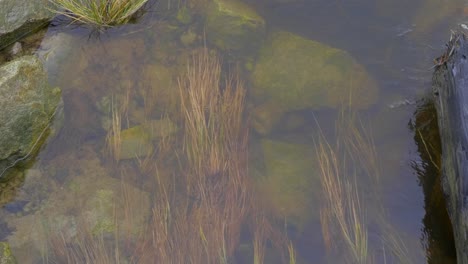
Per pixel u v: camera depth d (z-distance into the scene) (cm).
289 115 341
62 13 352
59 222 322
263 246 317
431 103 337
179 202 325
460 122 307
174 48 351
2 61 343
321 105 341
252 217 321
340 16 359
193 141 331
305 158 332
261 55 350
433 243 314
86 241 319
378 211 321
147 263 315
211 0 356
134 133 337
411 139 333
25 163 330
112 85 345
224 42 351
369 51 351
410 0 359
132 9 354
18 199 325
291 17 359
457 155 307
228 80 345
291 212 323
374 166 328
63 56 346
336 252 316
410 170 327
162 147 334
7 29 342
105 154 334
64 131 337
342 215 317
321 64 346
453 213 308
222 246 315
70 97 342
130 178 330
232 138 332
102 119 340
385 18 357
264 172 331
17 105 325
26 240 319
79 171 331
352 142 332
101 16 351
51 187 328
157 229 318
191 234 318
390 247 315
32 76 331
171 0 360
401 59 348
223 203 323
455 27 351
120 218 323
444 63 327
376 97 342
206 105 338
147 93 344
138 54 350
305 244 318
